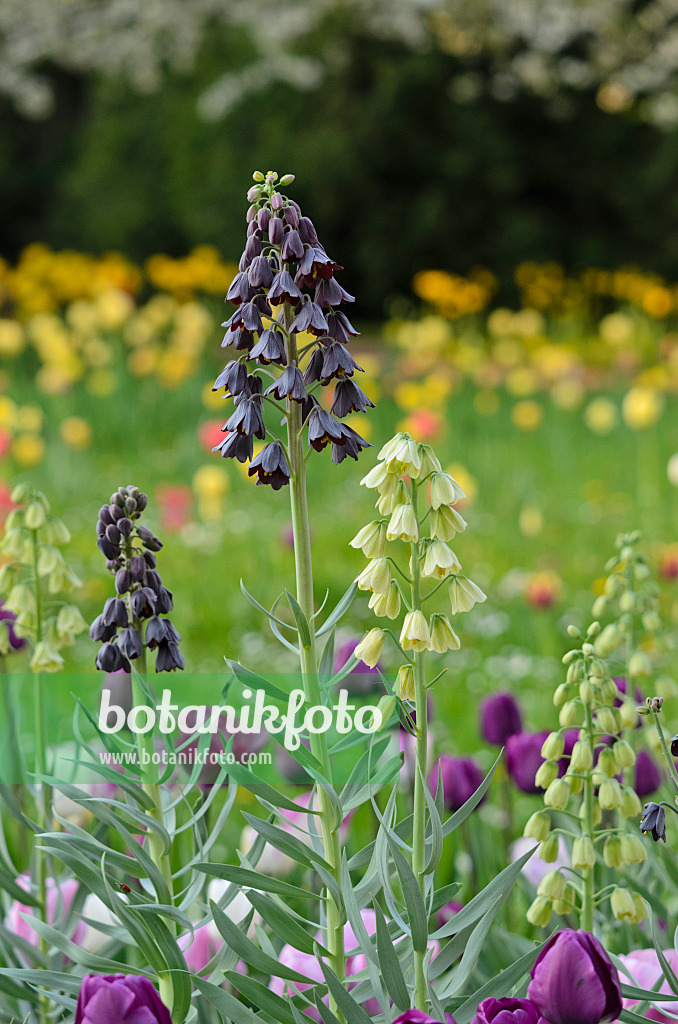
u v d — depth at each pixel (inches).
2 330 426.3
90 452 398.9
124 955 71.2
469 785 82.9
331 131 968.9
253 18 1114.1
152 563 56.5
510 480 355.9
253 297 52.2
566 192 1032.8
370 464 377.4
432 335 465.7
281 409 52.7
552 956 45.4
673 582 215.3
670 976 49.9
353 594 51.2
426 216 975.0
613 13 1068.5
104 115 1058.1
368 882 52.7
